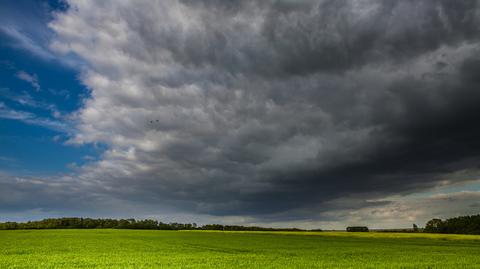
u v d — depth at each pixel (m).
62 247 54.66
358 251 51.78
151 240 75.25
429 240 83.12
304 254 46.41
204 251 49.84
